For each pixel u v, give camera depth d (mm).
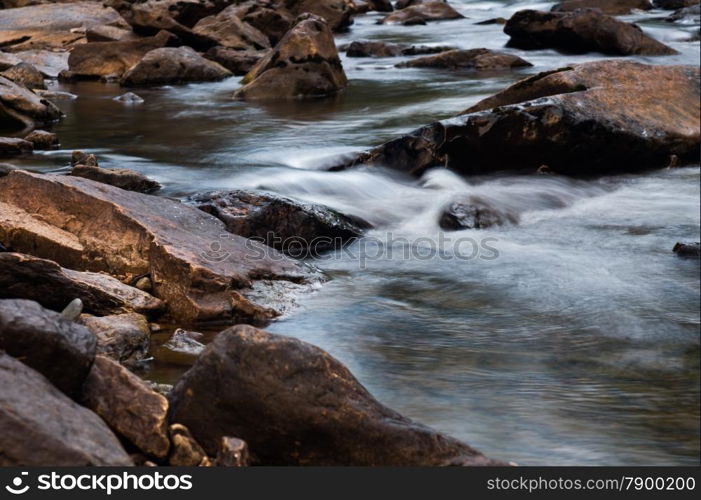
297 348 4680
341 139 13625
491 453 5121
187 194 10172
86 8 26797
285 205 9133
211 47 22562
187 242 7691
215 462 4566
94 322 6270
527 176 12156
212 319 7125
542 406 5793
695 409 5785
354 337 6922
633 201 11508
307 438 4590
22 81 18094
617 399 5930
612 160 12508
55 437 4113
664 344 7035
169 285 7262
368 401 4637
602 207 11289
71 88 19484
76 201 7887
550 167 12281
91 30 22750
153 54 19969
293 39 18078
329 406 4574
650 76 13336
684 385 6203
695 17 28703
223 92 18766
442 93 17797
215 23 22922
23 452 4051
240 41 22656
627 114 12570
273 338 4723
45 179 8062
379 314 7441
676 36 25688
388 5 36031
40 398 4293
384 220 10289
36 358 4605
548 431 5430
